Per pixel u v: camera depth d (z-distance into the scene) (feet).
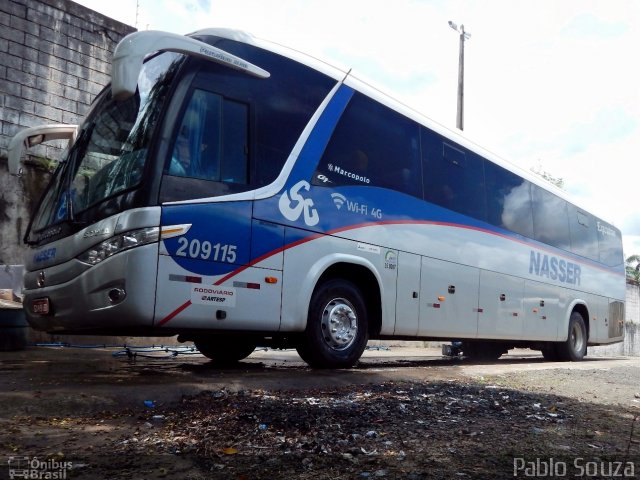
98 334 17.93
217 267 17.13
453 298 27.02
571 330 39.04
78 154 20.02
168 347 30.81
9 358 22.62
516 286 32.50
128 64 15.57
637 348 91.04
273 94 19.86
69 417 11.44
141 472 8.17
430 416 12.81
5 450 9.04
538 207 36.14
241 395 14.29
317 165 20.76
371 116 23.61
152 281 15.62
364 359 33.40
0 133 30.66
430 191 26.32
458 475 8.50
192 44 17.51
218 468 8.45
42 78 32.40
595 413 14.35
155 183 16.14
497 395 16.38
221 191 17.62
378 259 22.72
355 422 11.69
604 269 45.11
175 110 17.04
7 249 30.48
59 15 33.30
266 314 18.34
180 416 11.81
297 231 19.61
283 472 8.36
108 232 16.15
